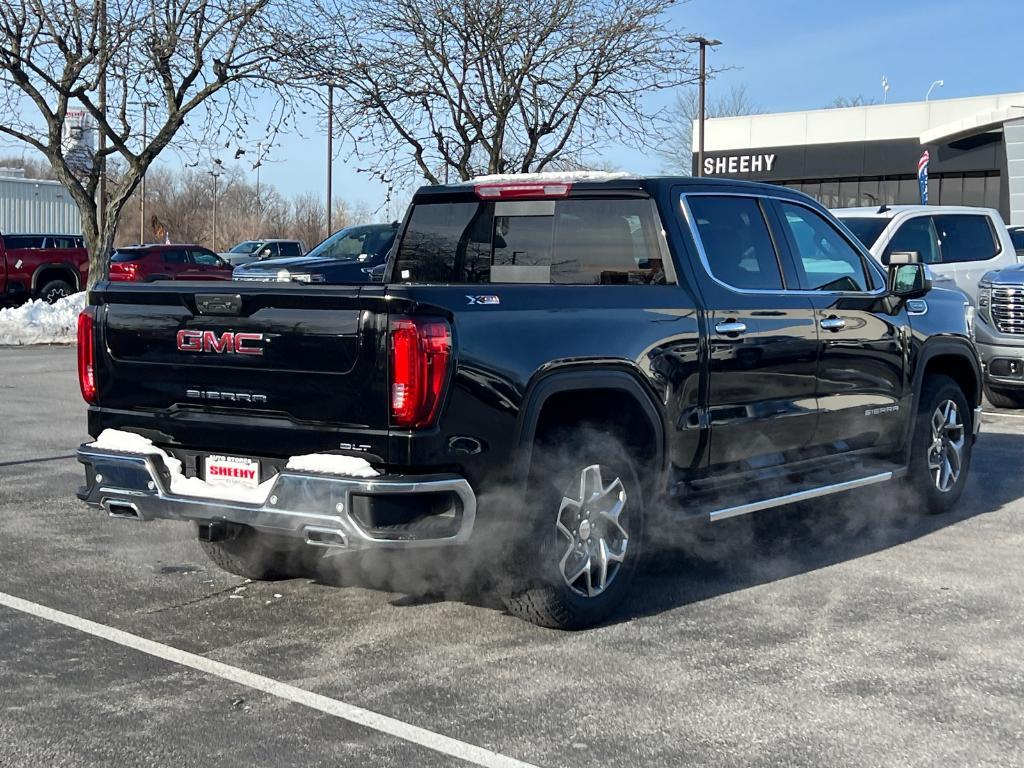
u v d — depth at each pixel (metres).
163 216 71.25
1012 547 6.68
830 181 46.12
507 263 6.24
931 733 4.03
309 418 4.68
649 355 5.31
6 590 5.72
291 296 4.65
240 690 4.42
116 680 4.52
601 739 3.97
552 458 4.95
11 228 45.91
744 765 3.78
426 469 4.52
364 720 4.13
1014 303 11.90
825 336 6.37
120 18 18.91
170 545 6.64
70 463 9.09
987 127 40.44
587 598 5.11
